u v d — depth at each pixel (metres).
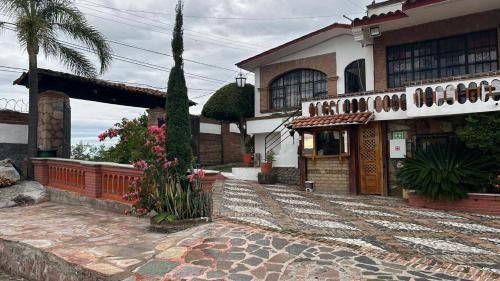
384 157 12.10
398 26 13.71
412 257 5.11
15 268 5.95
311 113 13.56
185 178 6.98
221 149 23.09
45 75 13.20
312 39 16.31
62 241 6.02
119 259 5.02
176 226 6.50
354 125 12.33
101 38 12.56
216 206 9.02
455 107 10.12
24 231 6.83
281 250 5.24
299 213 8.43
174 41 7.39
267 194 11.94
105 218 8.11
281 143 16.12
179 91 7.25
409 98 10.95
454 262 4.95
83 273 4.72
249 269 4.60
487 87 9.65
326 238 5.97
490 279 4.34
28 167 12.18
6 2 11.48
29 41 11.19
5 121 12.95
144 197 6.89
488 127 9.60
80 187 10.41
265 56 17.81
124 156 10.60
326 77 16.52
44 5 12.08
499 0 11.51
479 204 9.09
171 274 4.52
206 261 4.86
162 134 7.05
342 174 12.78
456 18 12.83
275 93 18.28
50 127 12.87
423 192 9.67
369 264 4.76
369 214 8.59
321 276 4.35
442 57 13.22
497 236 6.57
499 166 9.69
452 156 9.99
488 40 12.41
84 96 15.69
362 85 15.14
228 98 18.44
